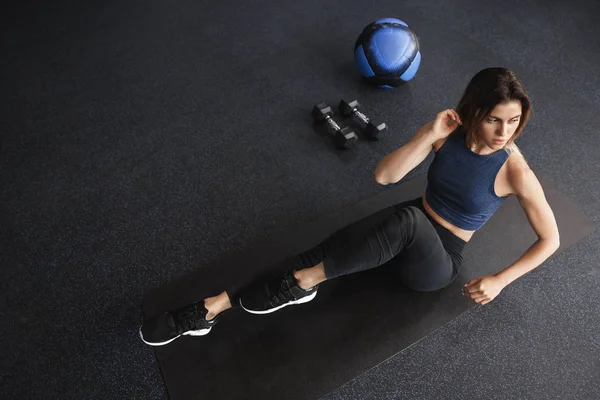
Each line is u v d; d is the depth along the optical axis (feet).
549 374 5.30
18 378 5.09
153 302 5.58
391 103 8.10
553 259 6.18
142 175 6.95
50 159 7.07
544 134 7.70
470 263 5.95
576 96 8.34
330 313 5.45
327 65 8.70
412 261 4.57
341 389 5.08
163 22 9.30
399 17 9.66
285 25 9.39
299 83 8.36
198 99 8.03
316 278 4.53
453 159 4.37
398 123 7.80
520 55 9.04
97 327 5.49
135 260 6.06
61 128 7.48
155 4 9.64
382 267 5.69
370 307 5.51
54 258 6.02
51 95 7.93
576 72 8.77
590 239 6.41
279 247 6.14
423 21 9.61
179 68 8.51
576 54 9.11
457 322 5.58
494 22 9.68
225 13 9.55
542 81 8.57
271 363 5.11
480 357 5.38
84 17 9.28
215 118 7.76
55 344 5.34
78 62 8.48
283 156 7.28
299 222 6.54
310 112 7.91
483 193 4.34
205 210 6.59
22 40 8.75
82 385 5.08
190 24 9.30
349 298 5.56
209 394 4.90
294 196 6.81
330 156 7.31
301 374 5.06
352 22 9.51
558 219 6.56
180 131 7.55
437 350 5.39
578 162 7.35
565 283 5.99
